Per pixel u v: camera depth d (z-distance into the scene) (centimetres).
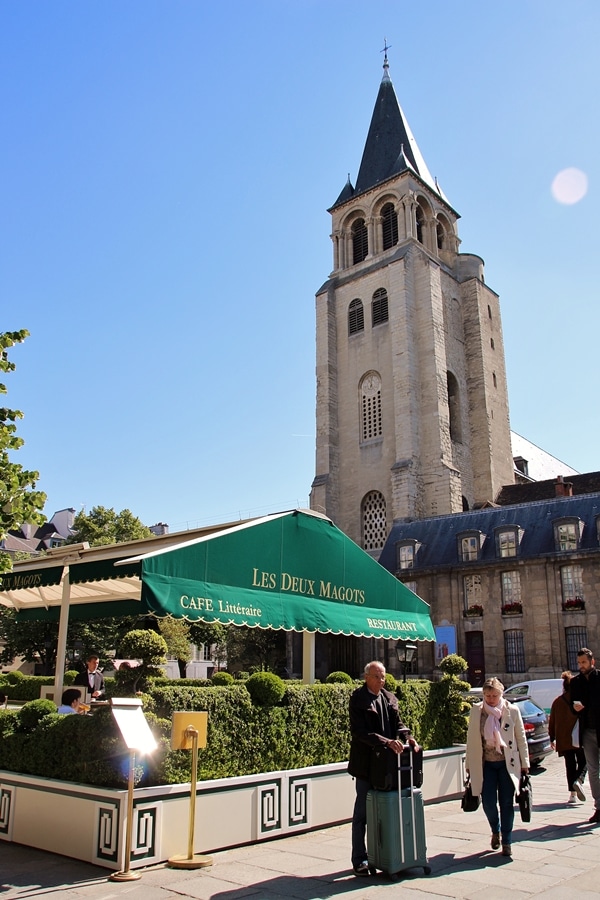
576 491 4959
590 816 1076
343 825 1038
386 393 5403
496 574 3753
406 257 5541
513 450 6900
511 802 841
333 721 1091
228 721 923
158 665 909
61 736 889
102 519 5216
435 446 5059
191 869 773
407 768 773
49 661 4384
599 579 3425
